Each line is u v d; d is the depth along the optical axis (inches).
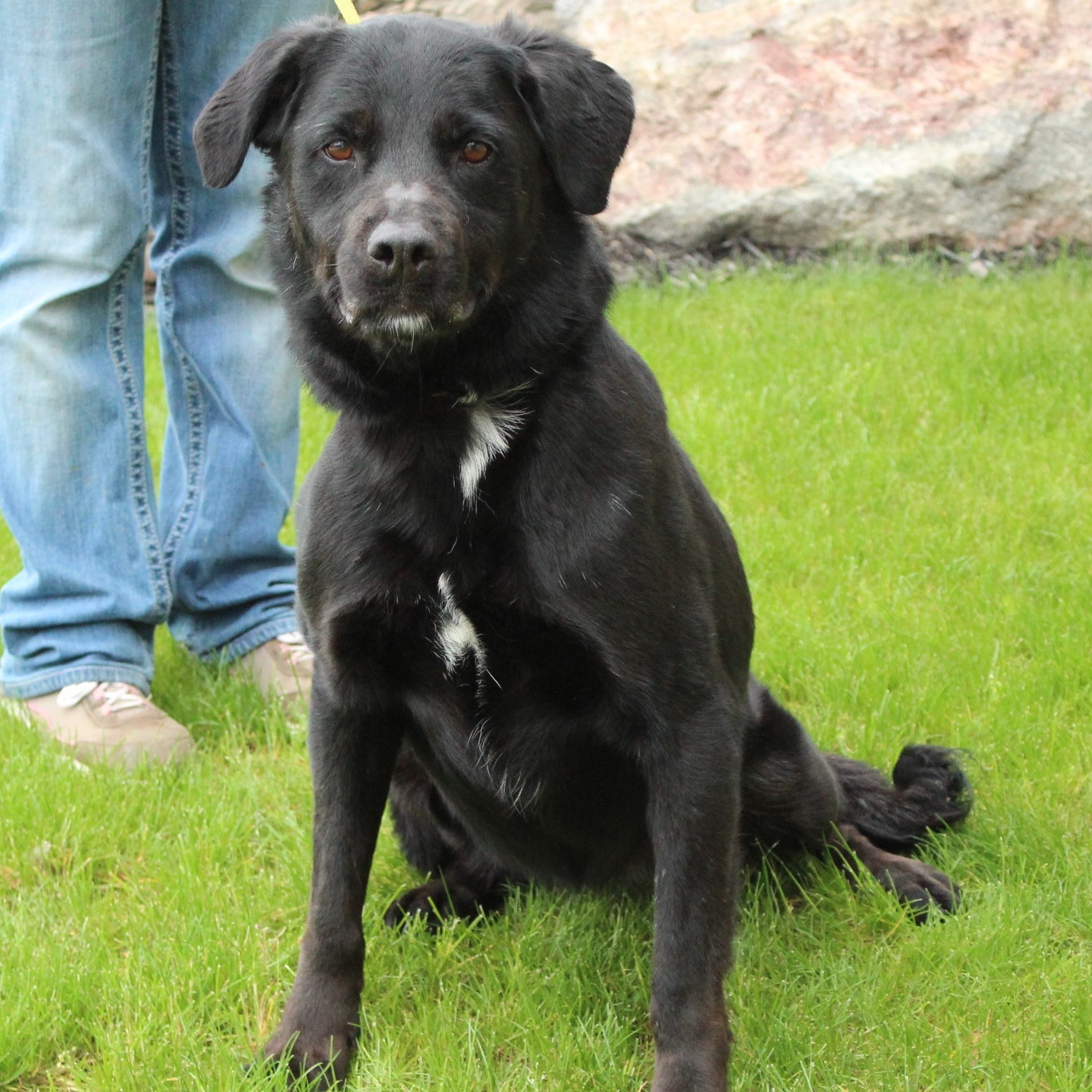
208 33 114.4
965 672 116.3
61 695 115.3
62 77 109.5
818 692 116.9
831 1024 95.0
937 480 137.9
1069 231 196.5
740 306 188.1
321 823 96.7
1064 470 136.1
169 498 122.1
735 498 136.9
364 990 98.5
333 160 94.7
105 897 104.4
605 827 99.2
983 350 163.8
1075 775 108.3
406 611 94.8
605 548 93.1
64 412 113.7
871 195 200.4
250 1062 94.0
